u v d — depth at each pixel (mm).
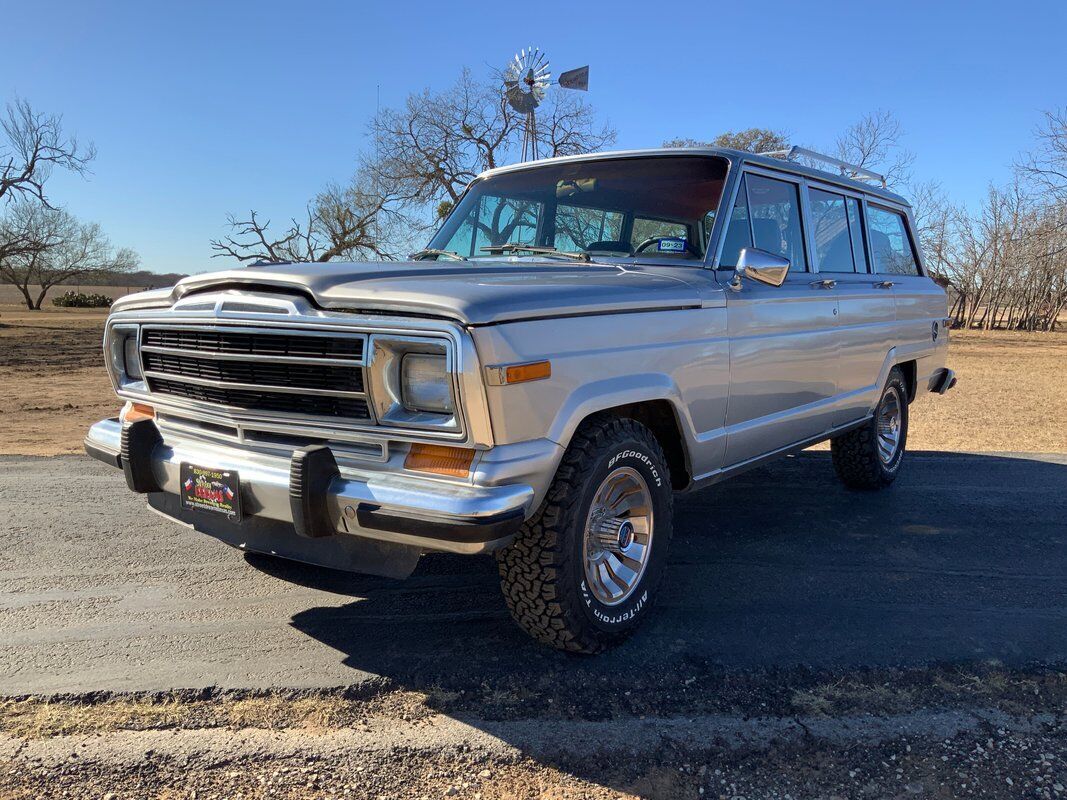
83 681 2869
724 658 3115
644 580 3277
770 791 2330
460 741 2545
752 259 3531
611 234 3998
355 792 2291
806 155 4738
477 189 4633
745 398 3795
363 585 3832
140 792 2271
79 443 8094
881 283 5254
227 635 3271
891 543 4559
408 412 2648
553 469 2717
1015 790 2338
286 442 2941
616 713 2721
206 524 3273
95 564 4070
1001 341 35312
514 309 2582
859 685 2928
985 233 49750
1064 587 3906
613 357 2955
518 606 2943
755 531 4766
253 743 2514
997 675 3012
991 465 6699
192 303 3096
